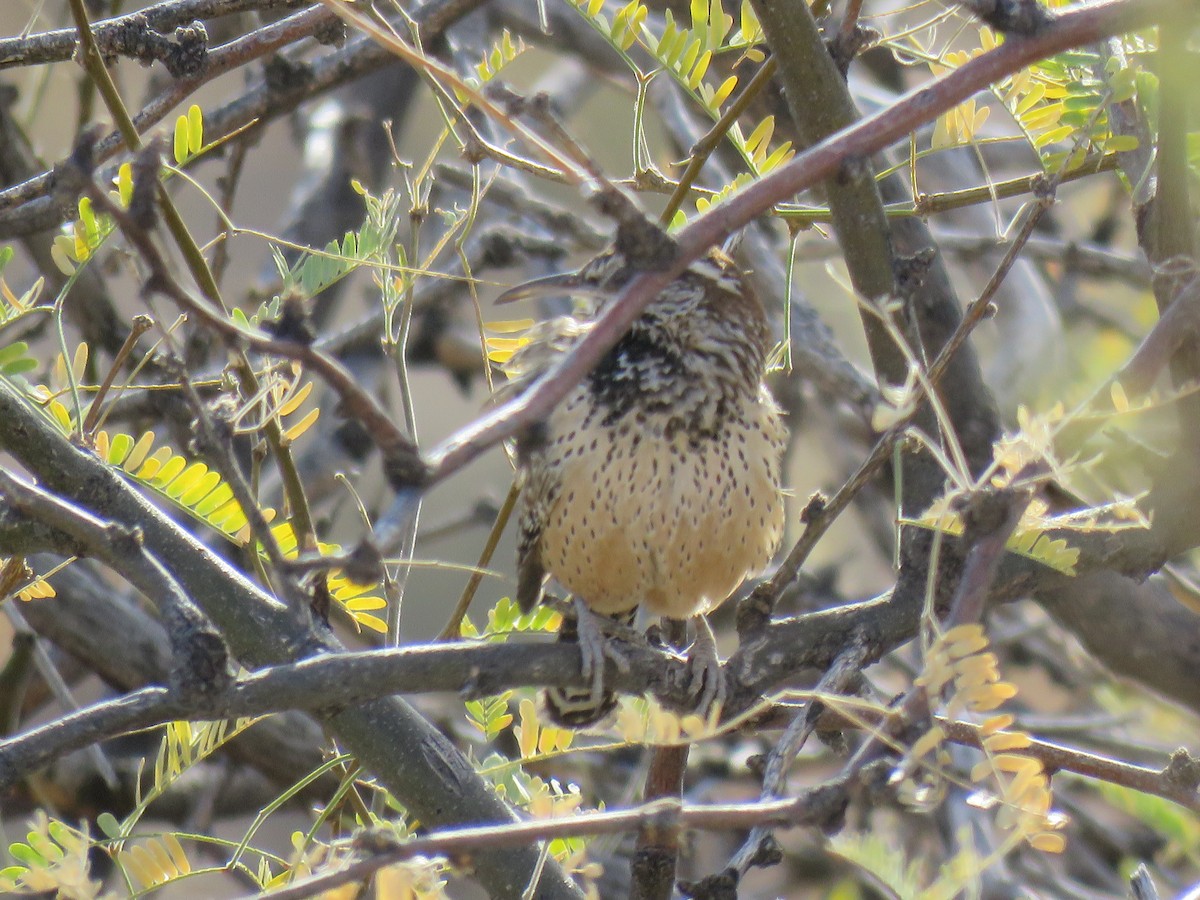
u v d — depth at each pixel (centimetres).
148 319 508
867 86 1118
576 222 1017
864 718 439
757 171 555
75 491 488
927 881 709
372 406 267
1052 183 469
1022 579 498
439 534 1055
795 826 328
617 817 321
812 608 1014
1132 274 985
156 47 568
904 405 401
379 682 418
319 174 1120
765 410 637
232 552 834
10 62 566
